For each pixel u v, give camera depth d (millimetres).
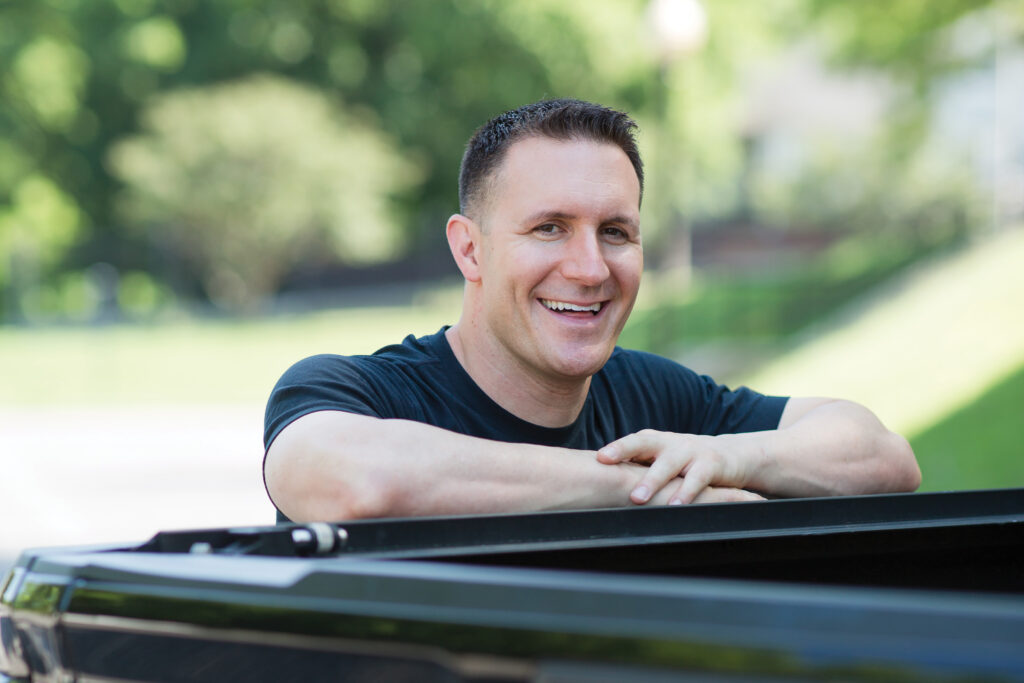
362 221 28203
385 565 1006
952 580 1627
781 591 837
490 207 2090
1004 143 22766
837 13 17484
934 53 17938
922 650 767
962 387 9305
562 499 1713
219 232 27625
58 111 29844
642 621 859
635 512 1434
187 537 1238
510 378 2125
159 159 27312
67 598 1168
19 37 28594
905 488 2117
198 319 27406
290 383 1920
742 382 12672
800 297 16922
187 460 11297
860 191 27641
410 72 30453
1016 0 15562
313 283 28844
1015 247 13523
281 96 27969
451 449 1677
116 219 30797
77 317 26812
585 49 25781
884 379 10602
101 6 29531
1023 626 749
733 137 30047
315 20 30531
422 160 30656
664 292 11961
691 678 828
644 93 25734
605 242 2076
